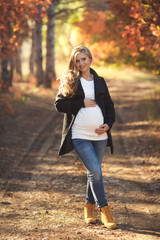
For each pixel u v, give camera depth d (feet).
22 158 39.42
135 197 26.58
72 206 25.07
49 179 31.73
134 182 30.19
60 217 22.93
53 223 21.79
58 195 27.43
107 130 21.65
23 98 79.77
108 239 18.97
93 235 19.58
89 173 20.85
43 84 117.29
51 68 112.68
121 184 29.66
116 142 46.70
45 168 35.42
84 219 22.63
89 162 20.56
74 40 139.44
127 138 48.14
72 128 21.25
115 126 57.57
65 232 20.15
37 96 93.91
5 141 46.09
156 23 38.01
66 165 36.35
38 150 43.55
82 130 21.01
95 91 21.13
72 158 39.14
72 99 20.98
